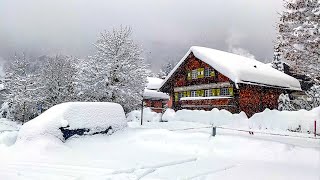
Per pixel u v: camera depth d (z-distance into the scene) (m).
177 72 35.22
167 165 8.47
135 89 27.22
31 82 38.25
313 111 21.00
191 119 26.78
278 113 22.41
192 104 33.16
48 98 35.97
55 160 8.83
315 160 9.94
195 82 33.31
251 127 22.45
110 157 9.40
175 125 22.42
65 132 11.45
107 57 27.38
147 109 30.97
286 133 18.84
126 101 27.09
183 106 34.31
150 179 6.73
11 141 11.93
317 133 19.31
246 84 28.48
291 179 7.22
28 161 8.67
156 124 23.20
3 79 42.97
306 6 18.12
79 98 27.77
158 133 12.90
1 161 8.64
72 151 10.38
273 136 16.95
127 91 26.45
